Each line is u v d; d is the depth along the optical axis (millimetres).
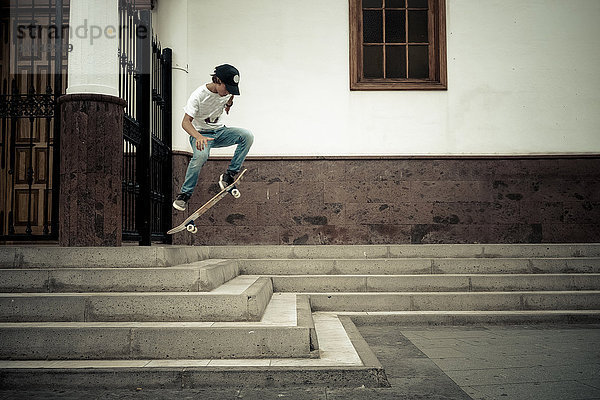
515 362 4055
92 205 5223
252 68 8586
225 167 8398
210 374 3453
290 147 8516
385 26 8773
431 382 3531
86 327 3787
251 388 3410
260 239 8359
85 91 5352
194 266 5039
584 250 6969
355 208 8398
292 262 6648
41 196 7887
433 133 8523
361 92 8562
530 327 5551
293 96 8562
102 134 5293
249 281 5562
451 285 6250
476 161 8445
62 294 4246
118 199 5375
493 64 8570
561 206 8398
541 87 8547
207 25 8609
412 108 8555
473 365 3973
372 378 3439
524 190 8422
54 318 4082
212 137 5551
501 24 8602
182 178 8195
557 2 8594
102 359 3738
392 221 8391
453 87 8562
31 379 3453
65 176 5277
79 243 5188
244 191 8414
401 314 5715
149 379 3451
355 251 7012
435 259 6621
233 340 3756
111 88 5469
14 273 4422
